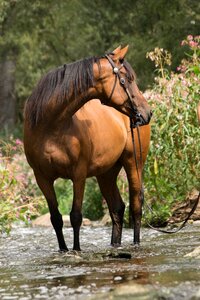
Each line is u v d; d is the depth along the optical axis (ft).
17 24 123.44
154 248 41.11
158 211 55.16
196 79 52.70
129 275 31.94
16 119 138.82
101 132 40.32
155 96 53.16
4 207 45.29
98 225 60.34
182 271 32.09
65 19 124.47
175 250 39.42
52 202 39.27
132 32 105.40
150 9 99.04
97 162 40.42
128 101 38.34
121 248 42.19
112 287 29.48
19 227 60.75
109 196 44.75
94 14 113.60
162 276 31.19
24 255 40.88
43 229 57.67
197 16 95.96
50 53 131.54
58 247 44.21
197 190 55.88
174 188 55.31
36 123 37.81
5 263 37.86
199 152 53.52
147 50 95.71
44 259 38.63
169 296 26.84
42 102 37.68
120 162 44.39
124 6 105.60
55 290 29.68
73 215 38.81
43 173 38.73
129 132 43.55
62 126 37.81
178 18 95.50
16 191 49.90
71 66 37.99
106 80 38.06
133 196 44.65
